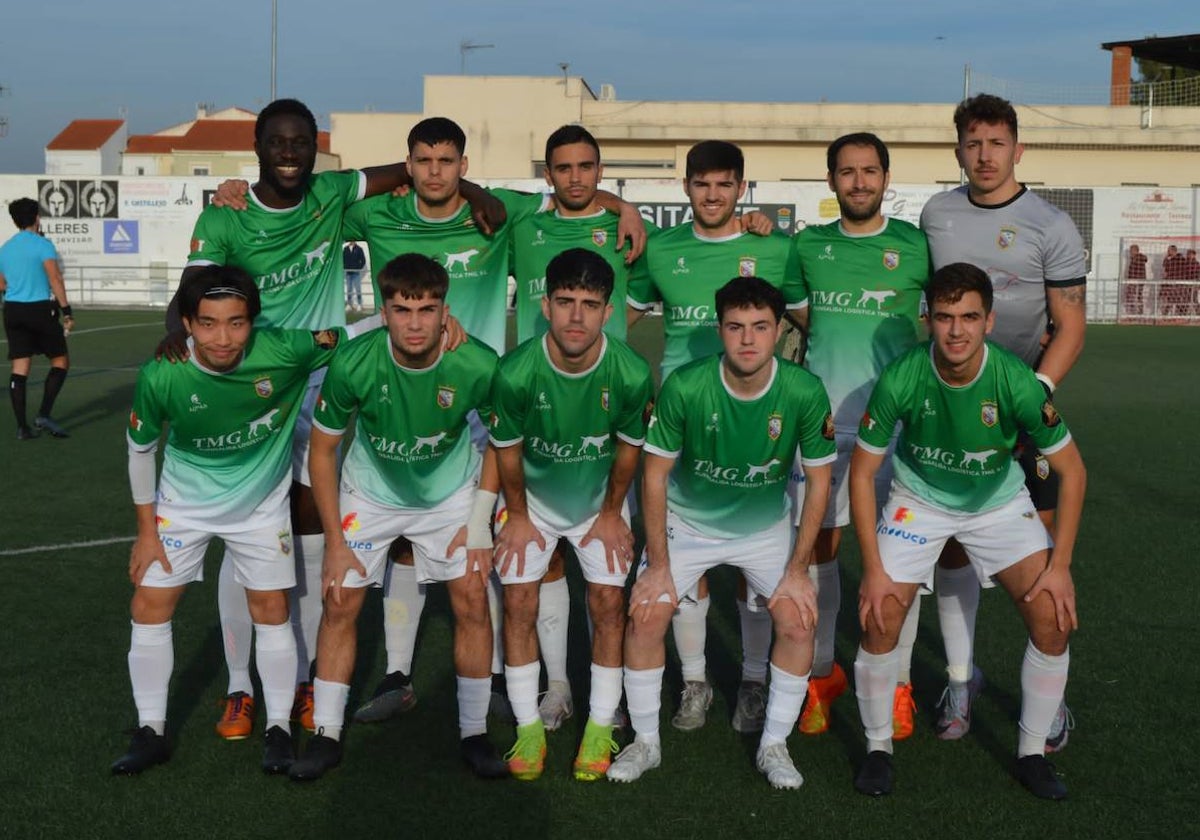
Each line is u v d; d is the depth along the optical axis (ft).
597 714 12.64
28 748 12.73
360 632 17.31
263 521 13.01
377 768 12.58
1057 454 12.22
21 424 32.58
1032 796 11.93
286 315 15.15
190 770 12.44
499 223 15.43
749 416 12.32
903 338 15.02
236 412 12.51
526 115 120.37
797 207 89.66
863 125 116.98
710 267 15.23
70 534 21.74
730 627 17.70
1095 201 89.45
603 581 12.74
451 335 12.35
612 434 12.85
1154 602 17.93
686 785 12.25
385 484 13.05
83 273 94.84
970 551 12.91
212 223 14.62
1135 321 89.10
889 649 12.32
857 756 13.10
